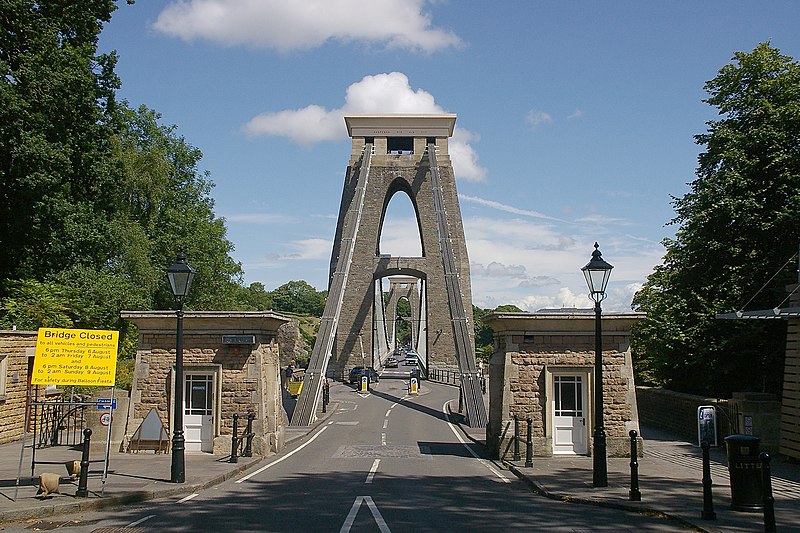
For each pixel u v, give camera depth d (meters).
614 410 18.80
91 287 31.86
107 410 14.52
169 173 46.47
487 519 11.06
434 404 40.53
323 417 32.59
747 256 24.27
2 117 22.84
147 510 11.77
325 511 11.65
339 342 68.88
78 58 26.28
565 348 18.98
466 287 69.94
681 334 24.86
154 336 19.38
